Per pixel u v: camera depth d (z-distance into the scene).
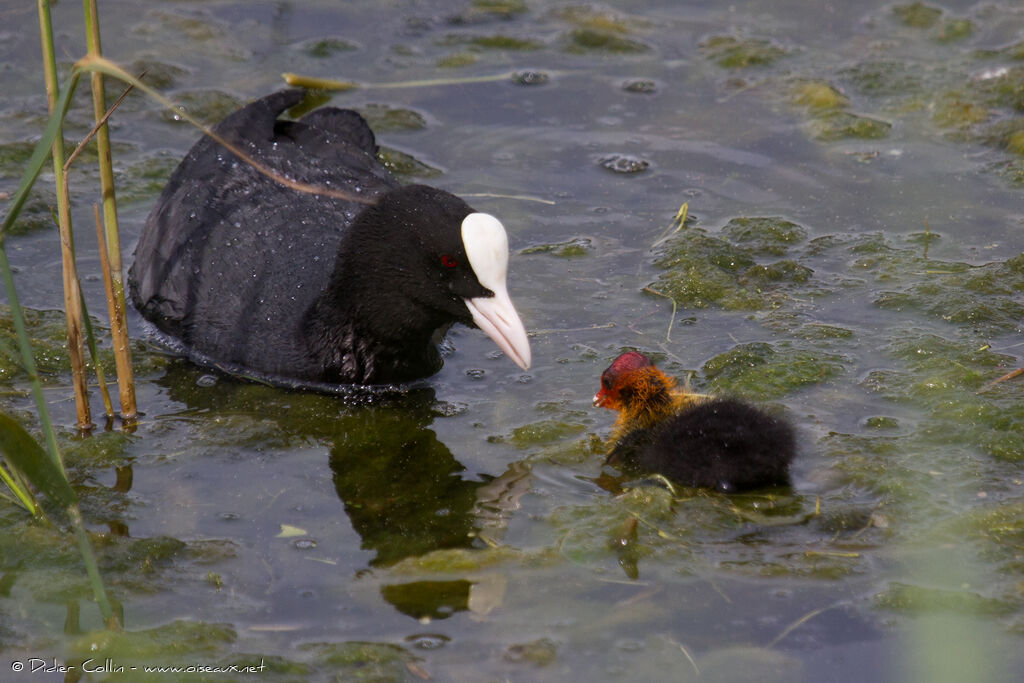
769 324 12.59
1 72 17.11
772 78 17.20
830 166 15.40
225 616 8.70
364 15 18.98
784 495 10.05
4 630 8.62
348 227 11.69
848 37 18.17
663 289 13.23
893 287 13.11
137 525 9.72
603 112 16.64
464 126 16.38
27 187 8.41
